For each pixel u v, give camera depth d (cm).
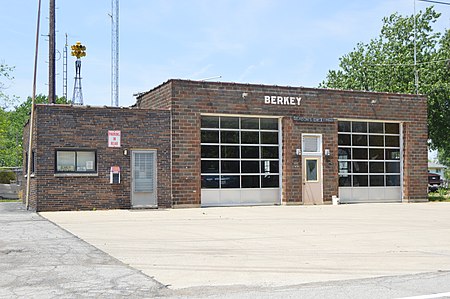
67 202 2216
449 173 8912
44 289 836
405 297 769
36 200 2181
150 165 2339
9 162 5775
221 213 2147
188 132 2395
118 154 2289
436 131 4247
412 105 2909
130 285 865
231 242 1348
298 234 1505
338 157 2745
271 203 2586
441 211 2298
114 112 2291
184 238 1412
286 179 2584
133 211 2214
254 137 2564
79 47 3222
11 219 1864
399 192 2905
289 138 2597
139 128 2323
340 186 2748
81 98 3288
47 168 2192
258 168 2566
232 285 869
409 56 4409
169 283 882
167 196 2358
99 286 857
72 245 1273
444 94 4078
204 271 985
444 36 4525
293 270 998
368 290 821
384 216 2052
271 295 790
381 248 1262
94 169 2262
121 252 1185
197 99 2417
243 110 2505
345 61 4903
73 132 2230
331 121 2695
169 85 2388
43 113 2192
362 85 4716
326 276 943
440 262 1085
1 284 870
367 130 2830
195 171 2398
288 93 2605
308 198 2636
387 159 2881
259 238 1421
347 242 1356
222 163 2489
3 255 1134
